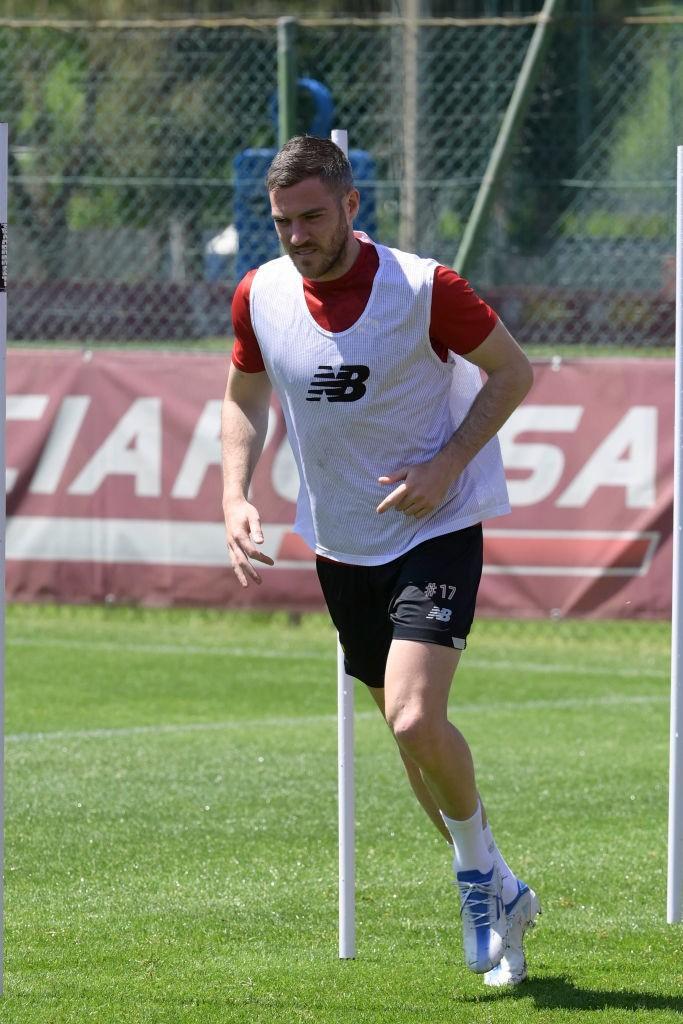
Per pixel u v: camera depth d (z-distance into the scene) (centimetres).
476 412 1290
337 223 1240
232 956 1451
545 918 1584
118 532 3462
